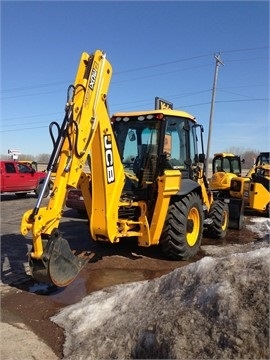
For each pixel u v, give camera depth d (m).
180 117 6.69
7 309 4.40
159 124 6.32
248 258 3.74
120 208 6.04
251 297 3.07
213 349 2.76
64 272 4.46
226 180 9.92
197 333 2.94
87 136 4.91
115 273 5.67
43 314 4.26
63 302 4.61
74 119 4.70
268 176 12.48
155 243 6.07
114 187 5.57
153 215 5.99
